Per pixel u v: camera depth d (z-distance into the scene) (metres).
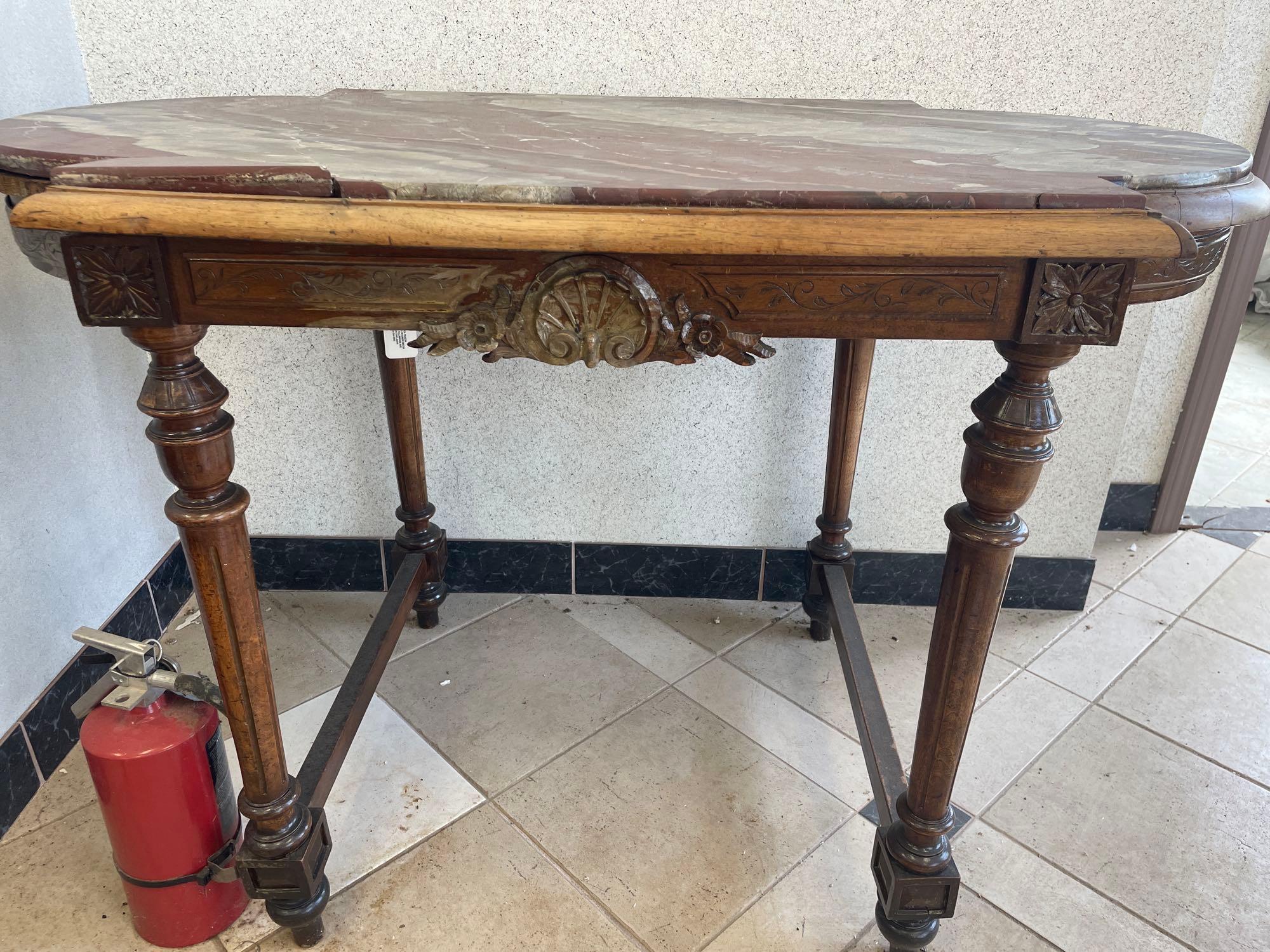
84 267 0.68
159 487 1.56
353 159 0.73
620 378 1.55
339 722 1.17
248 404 1.56
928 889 0.96
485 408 1.58
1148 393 1.94
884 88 1.39
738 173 0.72
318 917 1.03
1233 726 1.42
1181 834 1.21
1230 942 1.06
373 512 1.66
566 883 1.12
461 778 1.28
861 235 0.64
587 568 1.72
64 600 1.30
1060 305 0.70
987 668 1.55
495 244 0.64
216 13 1.32
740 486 1.64
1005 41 1.36
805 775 1.30
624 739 1.36
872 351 1.39
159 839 0.97
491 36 1.35
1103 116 1.40
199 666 1.48
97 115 0.97
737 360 0.75
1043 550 1.70
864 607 1.73
